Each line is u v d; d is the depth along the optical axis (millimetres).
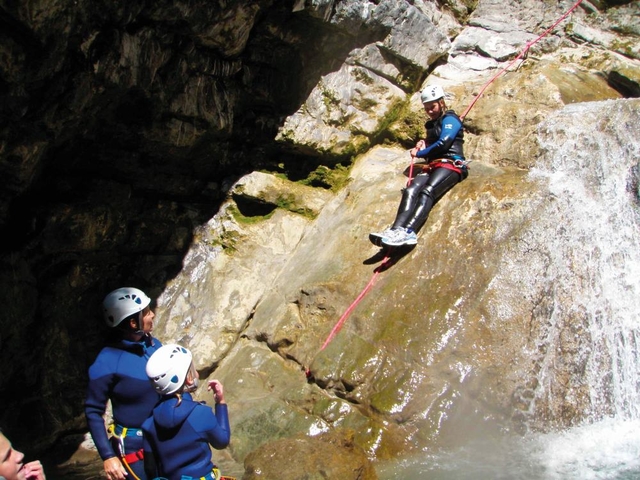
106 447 3727
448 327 5645
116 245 6910
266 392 5949
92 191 6605
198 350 6648
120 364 3789
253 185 7496
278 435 5488
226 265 7227
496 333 5559
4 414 5789
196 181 7531
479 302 5730
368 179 7383
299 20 6945
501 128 7102
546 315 5602
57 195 6375
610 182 6254
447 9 8602
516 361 5418
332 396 5645
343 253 6707
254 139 7586
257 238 7418
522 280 5781
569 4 8609
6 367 5797
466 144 7305
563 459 4699
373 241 6336
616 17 8414
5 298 5656
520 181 6398
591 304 5617
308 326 6270
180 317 6988
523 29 8477
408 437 5168
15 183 5574
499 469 4656
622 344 5492
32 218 6059
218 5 6133
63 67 5367
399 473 4770
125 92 6051
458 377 5387
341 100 7586
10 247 5918
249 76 7168
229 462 5445
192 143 6969
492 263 5918
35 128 5457
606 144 6406
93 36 5422
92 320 6754
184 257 7375
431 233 6316
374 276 6285
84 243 6504
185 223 7430
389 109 7758
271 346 6348
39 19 4785
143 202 7172
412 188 6473
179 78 6461
